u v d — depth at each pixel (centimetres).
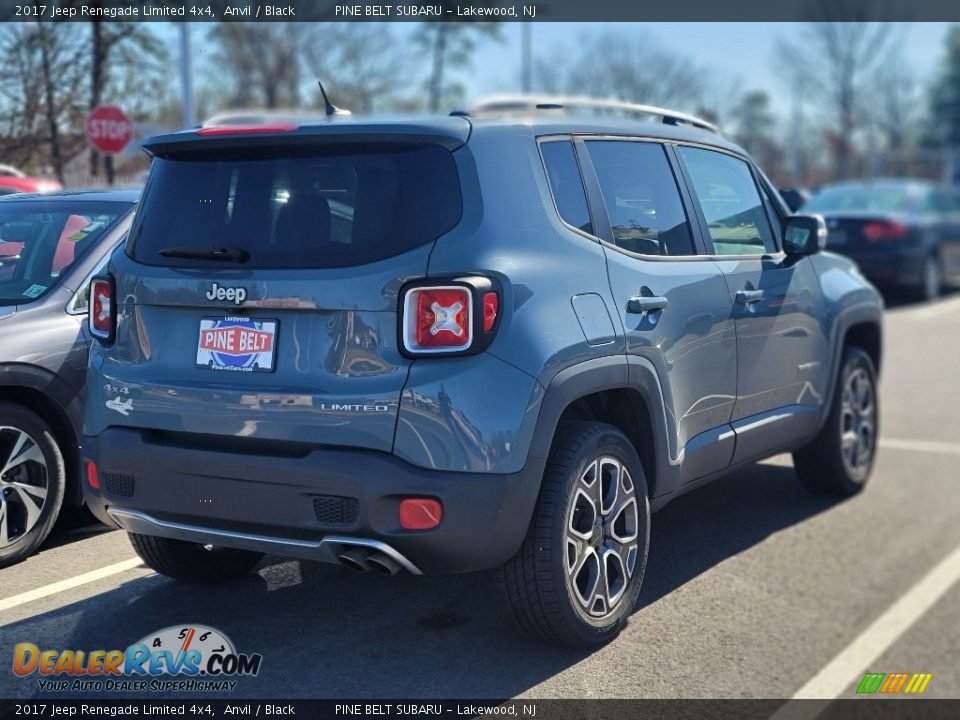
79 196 574
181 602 445
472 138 378
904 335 1382
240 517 363
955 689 431
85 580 466
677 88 5169
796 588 498
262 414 360
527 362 360
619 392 421
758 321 507
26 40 1343
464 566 359
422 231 358
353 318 353
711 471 482
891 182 1772
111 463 384
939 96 7706
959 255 1820
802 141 6494
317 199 371
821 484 630
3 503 472
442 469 348
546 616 385
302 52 3719
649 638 432
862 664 443
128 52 1498
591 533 394
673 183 477
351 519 348
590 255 404
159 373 382
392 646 409
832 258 629
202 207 387
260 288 363
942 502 645
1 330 485
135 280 388
